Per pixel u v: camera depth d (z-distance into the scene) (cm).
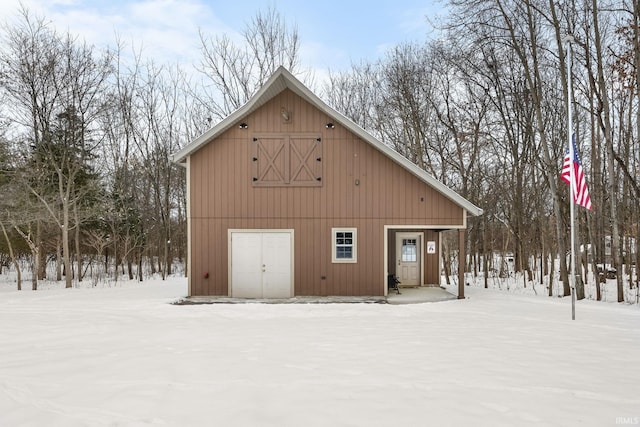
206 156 1291
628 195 1919
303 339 691
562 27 1455
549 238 2436
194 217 1287
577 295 1330
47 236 2258
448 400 407
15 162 1886
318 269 1282
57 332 751
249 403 396
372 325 831
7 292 1625
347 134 1297
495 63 1791
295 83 1230
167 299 1238
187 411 377
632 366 533
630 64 1337
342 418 362
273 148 1297
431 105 2444
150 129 2888
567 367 525
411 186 1284
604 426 350
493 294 1404
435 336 718
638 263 1602
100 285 1941
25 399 408
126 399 406
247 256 1283
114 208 2302
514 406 393
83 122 2066
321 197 1290
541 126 1427
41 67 2023
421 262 1591
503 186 2455
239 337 707
